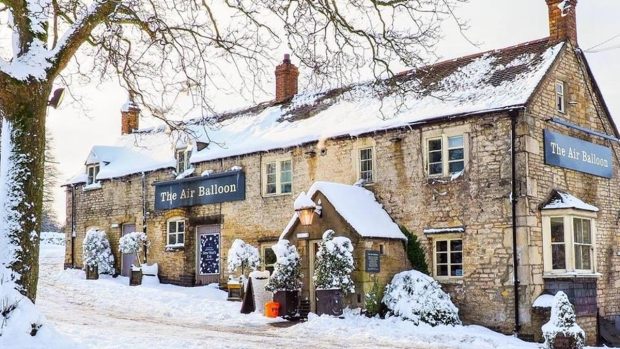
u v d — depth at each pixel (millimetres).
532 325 16859
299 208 19016
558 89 19391
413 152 19594
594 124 20797
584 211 18000
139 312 19641
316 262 18188
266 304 18875
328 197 18891
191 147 26172
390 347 13906
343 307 17891
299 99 25953
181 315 19250
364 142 20672
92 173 31172
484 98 18672
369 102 22406
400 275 18266
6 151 10578
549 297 17016
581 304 17781
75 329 14609
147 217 27625
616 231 21031
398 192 19781
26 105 10602
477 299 17906
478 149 18297
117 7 11664
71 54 11242
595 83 20828
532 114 17922
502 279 17484
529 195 17391
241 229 23719
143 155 29422
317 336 15398
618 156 21734
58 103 11312
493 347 14383
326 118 22875
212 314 19219
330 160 21469
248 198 23609
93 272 27766
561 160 18672
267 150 23000
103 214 29828
